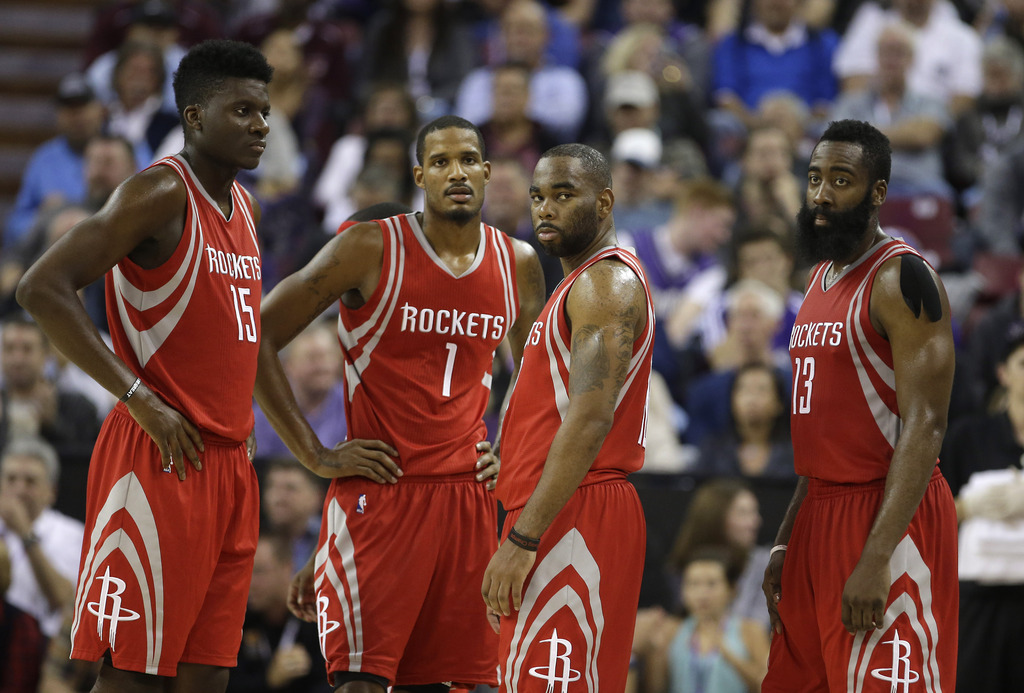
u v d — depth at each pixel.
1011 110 35.81
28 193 34.28
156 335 13.77
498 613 12.92
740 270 28.48
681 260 30.14
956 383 25.12
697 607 20.05
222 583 14.28
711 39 40.44
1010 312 25.66
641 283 13.35
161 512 13.63
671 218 31.67
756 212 31.23
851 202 13.59
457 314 14.98
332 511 15.12
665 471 22.23
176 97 14.12
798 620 13.93
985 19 42.47
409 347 14.91
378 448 14.84
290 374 24.48
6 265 29.91
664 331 28.20
